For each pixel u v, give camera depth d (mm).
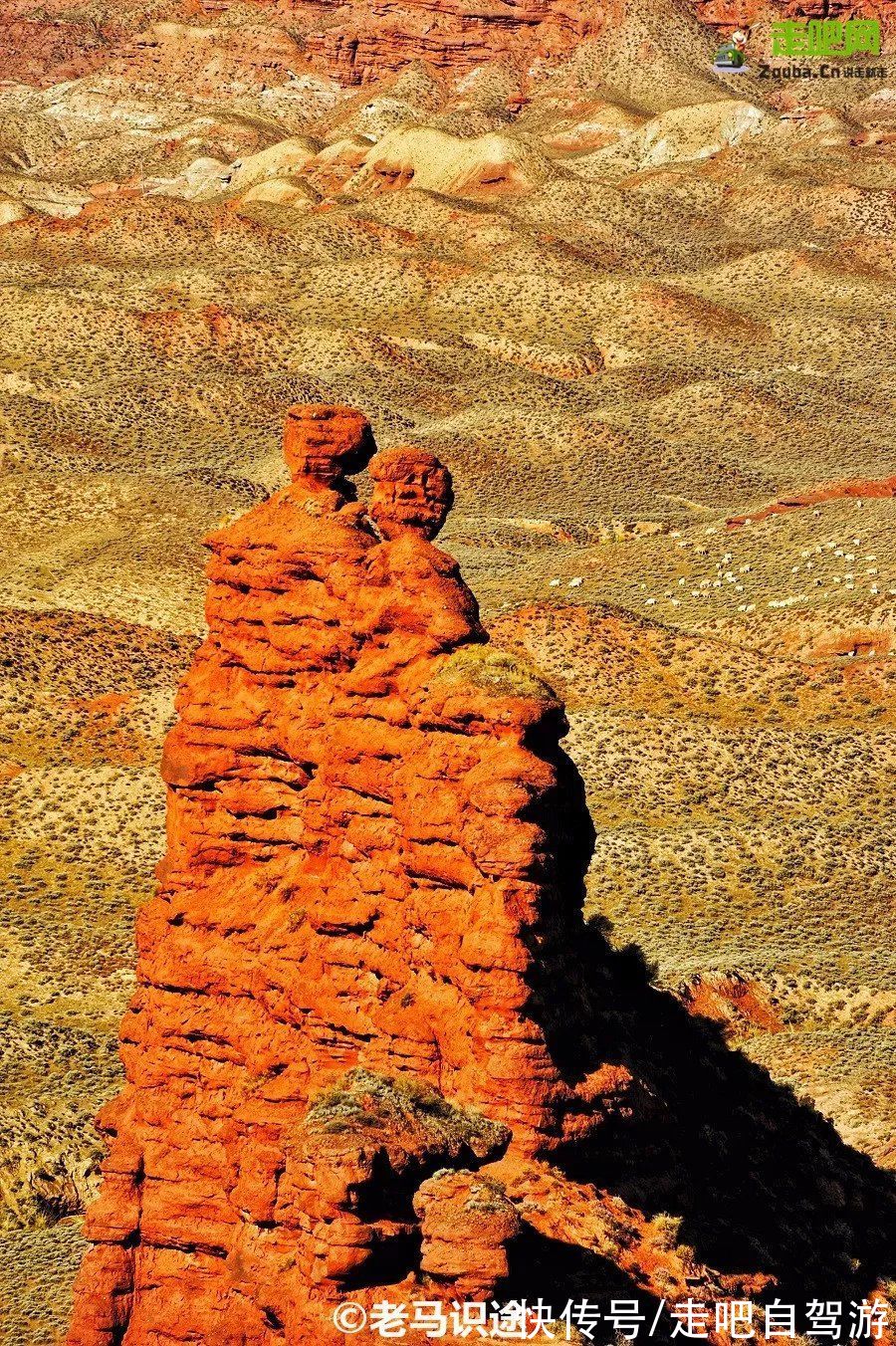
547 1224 60375
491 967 61719
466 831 63312
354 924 67750
